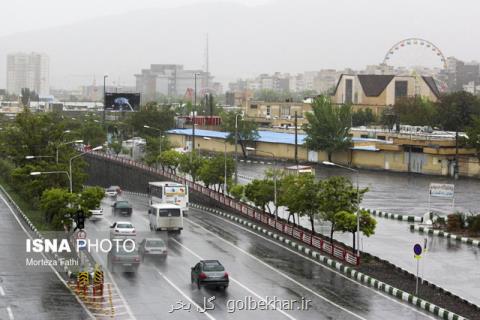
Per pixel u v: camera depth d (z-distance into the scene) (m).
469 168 153.12
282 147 184.38
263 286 58.28
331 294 56.25
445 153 153.38
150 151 159.25
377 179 146.75
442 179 147.75
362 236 83.44
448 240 82.50
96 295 54.62
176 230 83.62
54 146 107.88
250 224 90.56
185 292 55.78
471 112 194.75
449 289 59.38
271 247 76.25
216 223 93.62
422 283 60.16
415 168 158.62
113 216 99.31
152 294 55.00
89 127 190.75
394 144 160.88
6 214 102.12
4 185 142.00
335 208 73.38
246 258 69.81
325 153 174.88
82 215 64.06
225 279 56.41
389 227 91.38
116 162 166.12
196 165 128.38
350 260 67.56
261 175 146.75
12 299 53.22
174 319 48.28
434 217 94.12
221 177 115.00
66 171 95.06
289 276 62.34
